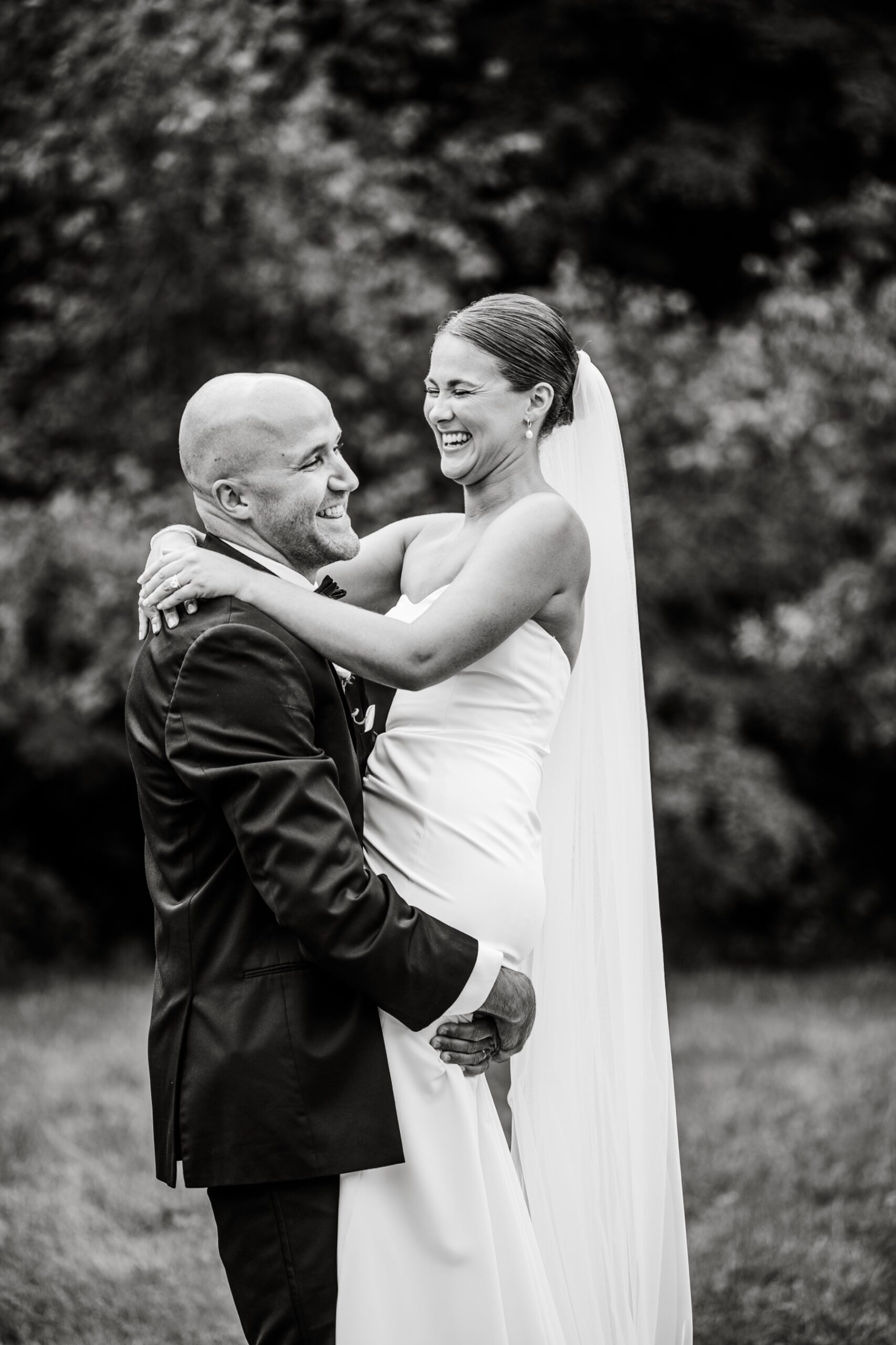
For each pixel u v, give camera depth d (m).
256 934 2.25
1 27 8.05
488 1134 2.42
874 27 11.48
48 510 8.84
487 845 2.39
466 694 2.46
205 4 7.96
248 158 8.52
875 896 11.37
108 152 8.27
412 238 9.37
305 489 2.32
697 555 10.14
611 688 2.78
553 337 2.49
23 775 10.16
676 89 11.09
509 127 10.24
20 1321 3.63
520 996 2.36
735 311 10.89
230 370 9.12
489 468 2.51
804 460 9.80
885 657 10.03
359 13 8.99
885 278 10.10
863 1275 3.92
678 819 10.15
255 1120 2.20
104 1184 4.61
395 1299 2.25
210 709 2.18
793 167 11.15
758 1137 5.26
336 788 2.20
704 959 10.86
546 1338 2.36
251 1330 2.26
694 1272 4.01
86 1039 6.68
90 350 9.23
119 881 10.53
